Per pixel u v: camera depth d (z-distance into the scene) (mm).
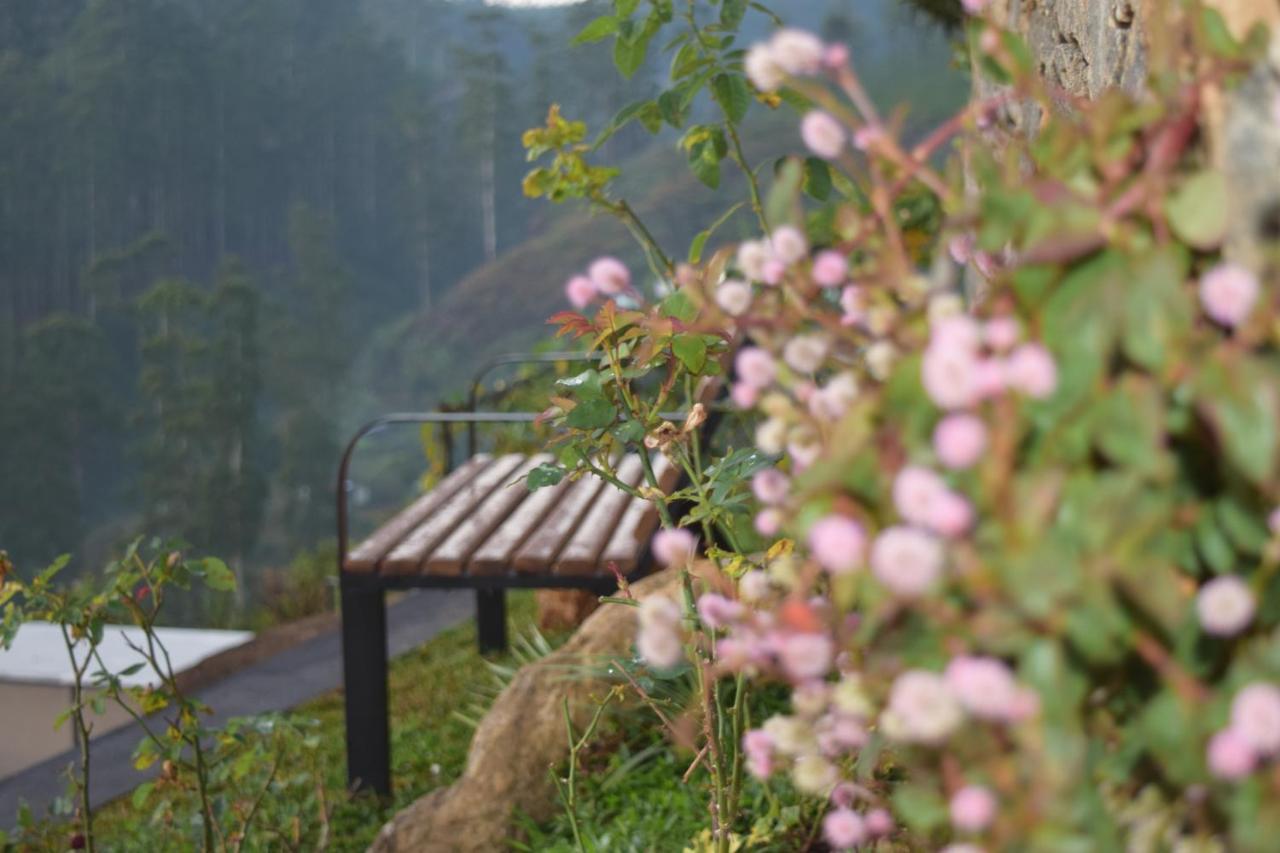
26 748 7043
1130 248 952
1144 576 878
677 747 3145
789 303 1157
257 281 94875
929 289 1044
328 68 104438
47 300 84375
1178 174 1091
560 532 3916
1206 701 893
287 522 72750
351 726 3873
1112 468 932
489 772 3270
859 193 2246
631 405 1980
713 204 70938
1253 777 871
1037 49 2469
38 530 65500
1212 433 917
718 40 2768
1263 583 911
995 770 925
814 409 1122
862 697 1013
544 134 3746
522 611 6801
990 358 954
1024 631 903
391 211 105812
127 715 6805
